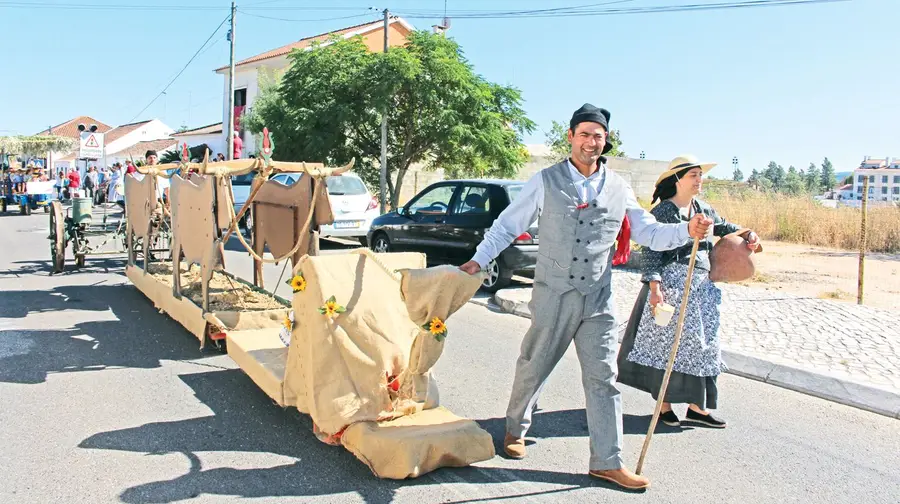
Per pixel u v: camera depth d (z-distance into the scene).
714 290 4.37
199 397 4.90
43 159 37.22
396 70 18.94
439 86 19.64
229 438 4.17
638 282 9.81
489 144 19.94
